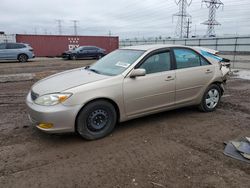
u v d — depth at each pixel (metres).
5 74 12.62
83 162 3.56
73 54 25.30
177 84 5.06
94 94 4.11
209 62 5.69
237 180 3.14
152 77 4.71
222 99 7.15
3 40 30.22
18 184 3.05
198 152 3.86
